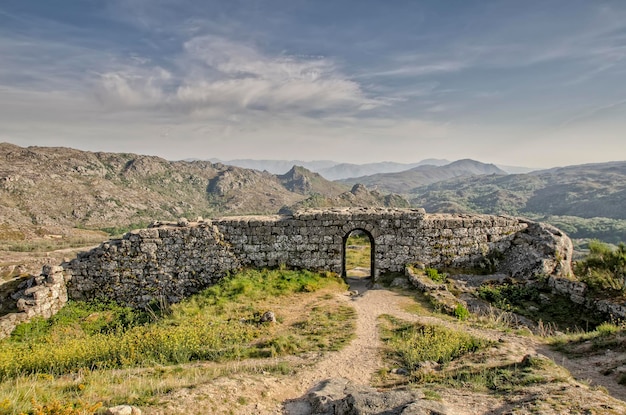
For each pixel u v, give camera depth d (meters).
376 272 25.73
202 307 20.95
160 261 24.78
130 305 24.52
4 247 54.72
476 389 9.45
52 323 21.53
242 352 14.30
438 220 25.84
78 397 9.23
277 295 21.91
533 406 7.54
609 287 20.31
